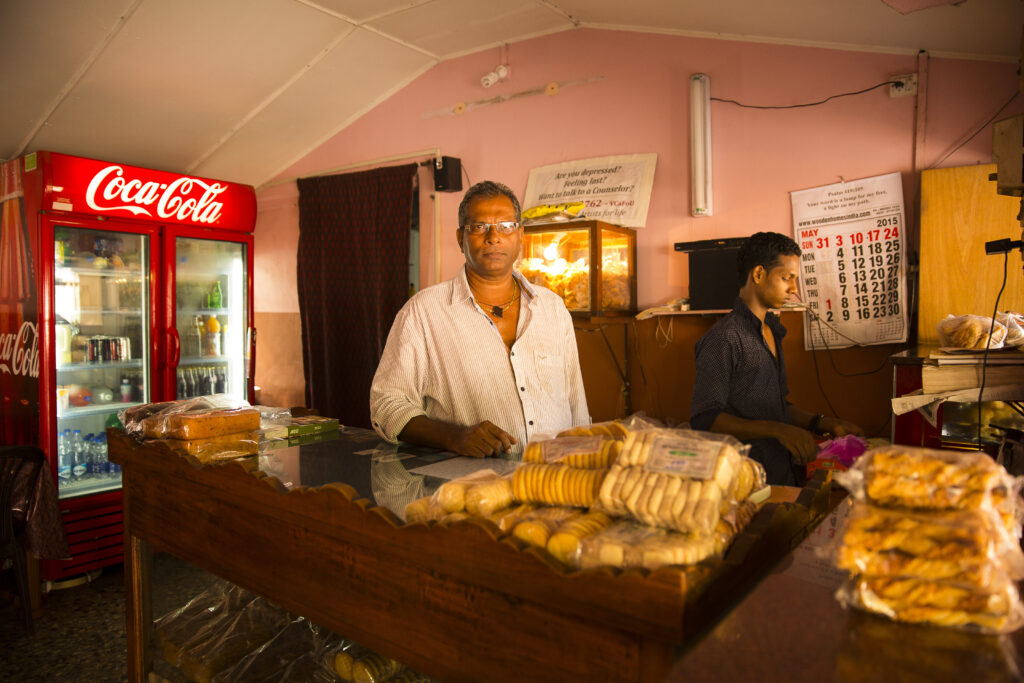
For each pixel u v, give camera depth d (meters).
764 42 3.38
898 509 0.75
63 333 3.70
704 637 0.69
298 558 1.35
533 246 3.63
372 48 4.20
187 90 4.22
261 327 5.78
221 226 4.27
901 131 3.05
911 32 2.76
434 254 4.64
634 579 0.84
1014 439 1.70
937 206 2.90
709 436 1.07
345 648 1.59
